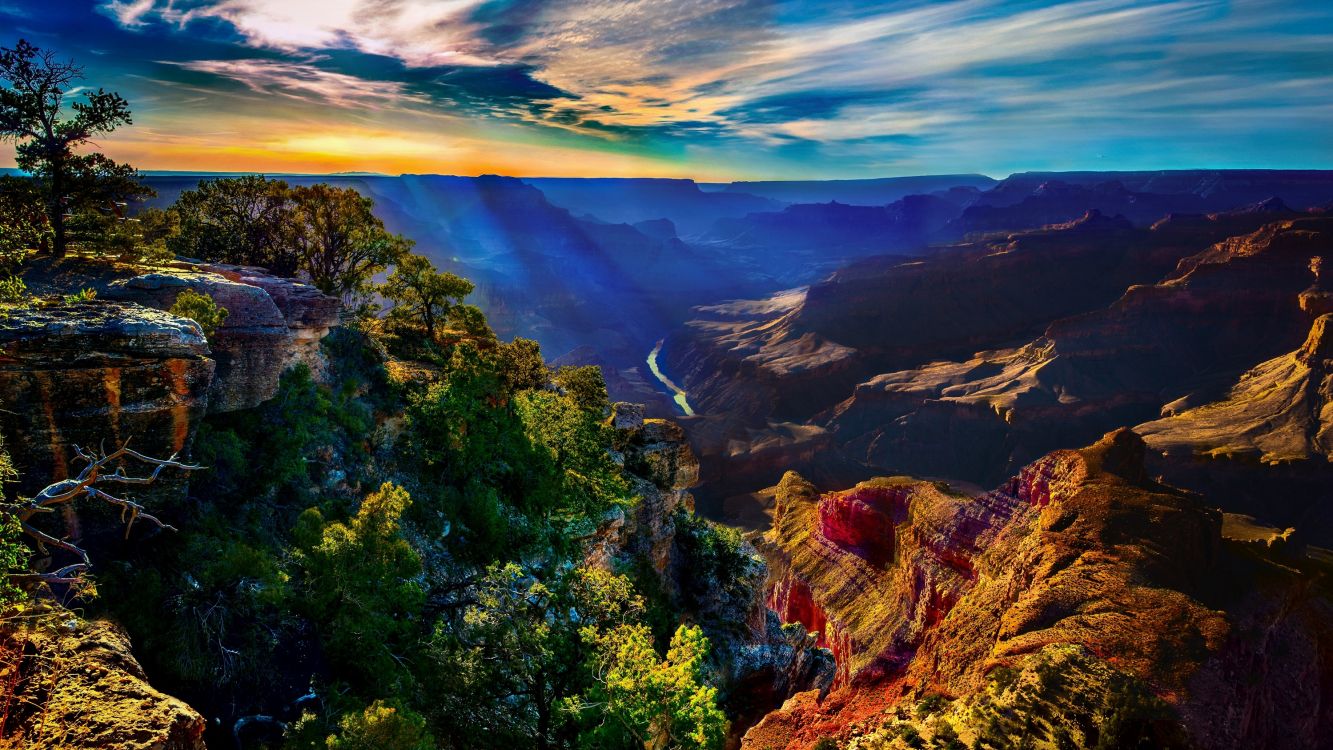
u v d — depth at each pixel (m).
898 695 58.91
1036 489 79.38
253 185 58.06
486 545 39.12
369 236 61.91
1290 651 58.88
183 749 14.27
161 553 23.23
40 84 37.88
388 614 25.89
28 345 21.45
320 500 32.00
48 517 21.36
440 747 24.25
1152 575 57.28
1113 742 37.78
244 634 22.41
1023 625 54.34
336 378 39.88
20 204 38.91
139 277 32.78
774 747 48.97
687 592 61.34
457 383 44.81
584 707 26.25
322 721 20.72
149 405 23.19
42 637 15.80
